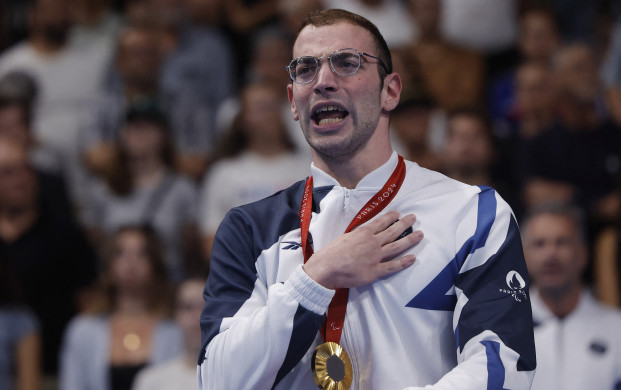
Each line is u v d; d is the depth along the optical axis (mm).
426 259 5855
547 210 10969
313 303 5645
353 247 5773
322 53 6043
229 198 15867
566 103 15719
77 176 18578
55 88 19141
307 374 5898
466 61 18828
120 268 14102
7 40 22250
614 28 19750
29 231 15781
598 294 13375
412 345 5789
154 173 16422
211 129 18656
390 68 6309
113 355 13703
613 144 15523
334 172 6238
